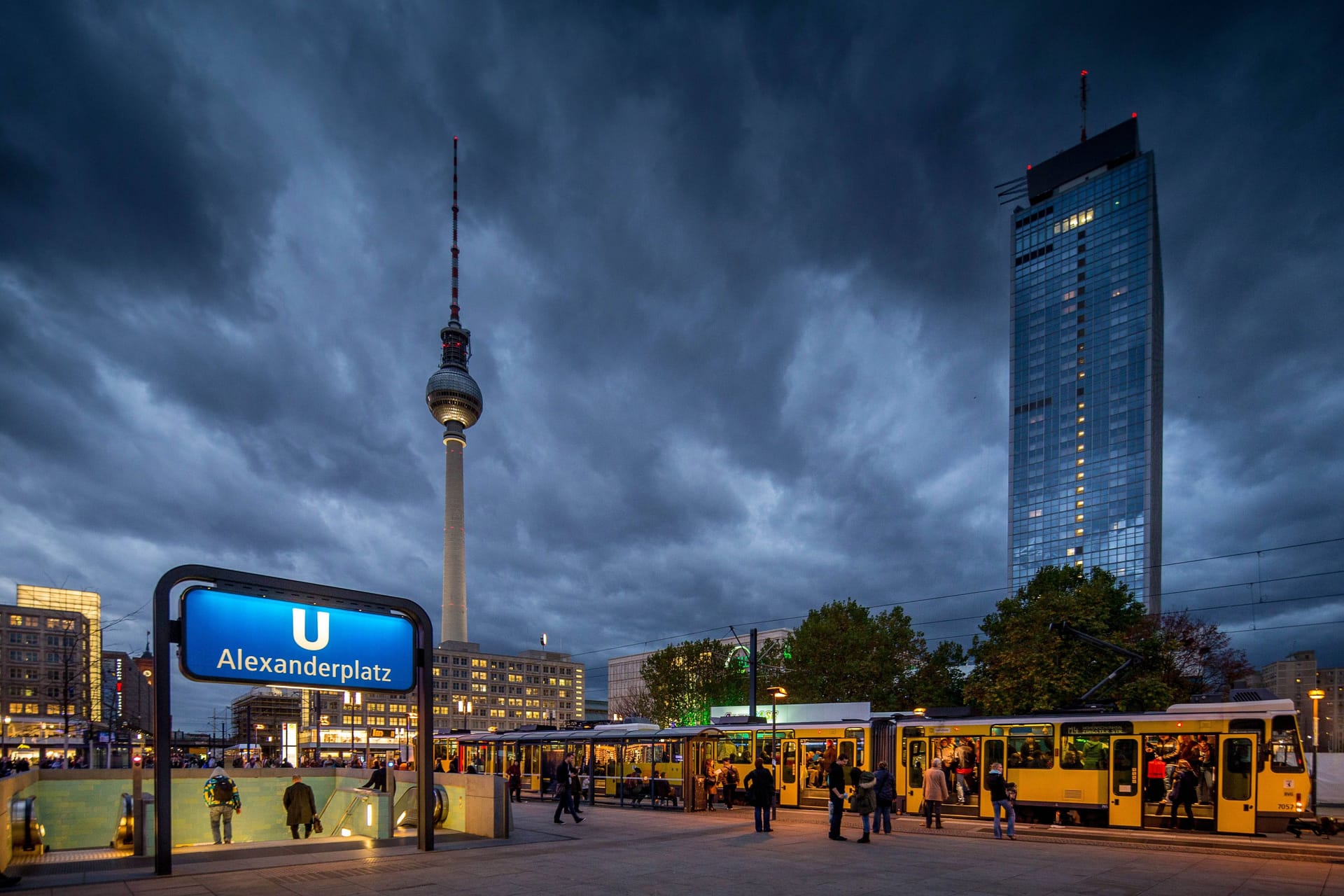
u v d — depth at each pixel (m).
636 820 21.06
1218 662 42.84
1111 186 132.12
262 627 13.56
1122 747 18.66
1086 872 12.64
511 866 12.91
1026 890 11.10
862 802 16.38
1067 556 123.88
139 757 15.89
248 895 10.31
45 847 14.86
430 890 10.73
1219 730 17.27
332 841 16.06
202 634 12.84
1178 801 17.27
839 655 48.19
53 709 110.50
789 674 50.22
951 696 48.50
